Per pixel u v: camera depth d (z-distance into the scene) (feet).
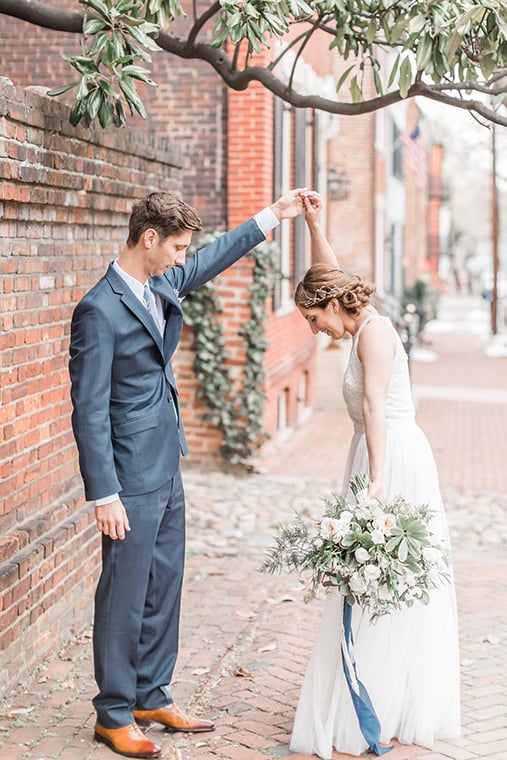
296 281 43.24
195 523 28.14
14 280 16.22
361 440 14.58
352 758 13.92
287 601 21.39
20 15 19.47
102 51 16.34
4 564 15.85
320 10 19.81
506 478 36.35
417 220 125.59
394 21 19.35
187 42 20.48
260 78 20.12
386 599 13.08
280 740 14.55
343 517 13.12
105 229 20.98
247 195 36.47
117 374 13.38
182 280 14.53
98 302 13.08
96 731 14.28
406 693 14.32
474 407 54.85
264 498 31.48
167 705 14.75
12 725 14.94
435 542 14.14
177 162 26.02
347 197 62.13
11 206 15.74
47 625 17.49
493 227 31.45
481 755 14.08
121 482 13.47
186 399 35.53
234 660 17.90
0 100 14.35
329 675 14.21
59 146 17.12
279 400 41.70
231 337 34.96
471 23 17.02
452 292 214.07
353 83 19.92
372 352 13.83
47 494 18.29
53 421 18.44
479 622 20.13
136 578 13.66
